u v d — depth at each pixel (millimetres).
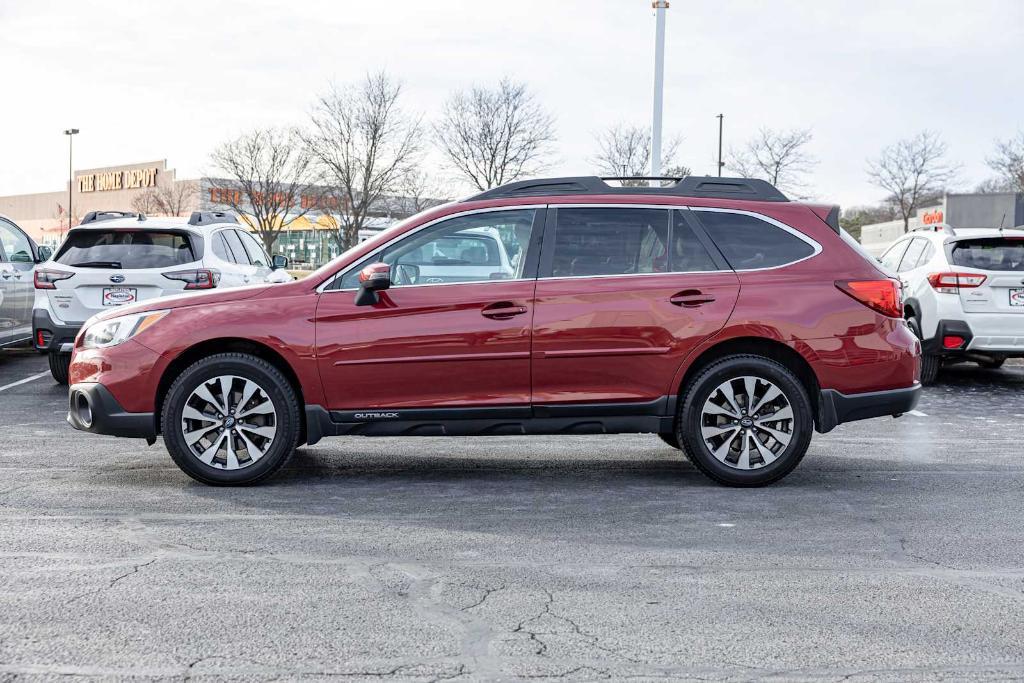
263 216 53281
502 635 3742
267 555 4766
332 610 4004
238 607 4031
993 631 3795
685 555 4801
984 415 9758
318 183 45688
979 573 4531
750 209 6344
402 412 6160
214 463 6230
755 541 5055
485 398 6164
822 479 6574
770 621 3900
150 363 6199
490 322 6117
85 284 10664
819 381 6211
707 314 6160
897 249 13609
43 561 4648
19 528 5230
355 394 6160
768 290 6207
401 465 6992
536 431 6215
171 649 3590
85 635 3721
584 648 3615
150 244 10781
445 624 3855
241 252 12047
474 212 6312
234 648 3602
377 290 6137
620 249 6270
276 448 6207
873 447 7863
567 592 4246
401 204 42125
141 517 5477
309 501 5879
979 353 11727
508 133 36875
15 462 7020
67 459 7137
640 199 6340
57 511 5605
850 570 4574
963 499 6000
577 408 6168
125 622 3857
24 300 13062
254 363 6148
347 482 6418
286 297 6234
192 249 10773
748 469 6254
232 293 6316
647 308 6152
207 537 5070
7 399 10398
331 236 47656
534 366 6137
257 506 5750
